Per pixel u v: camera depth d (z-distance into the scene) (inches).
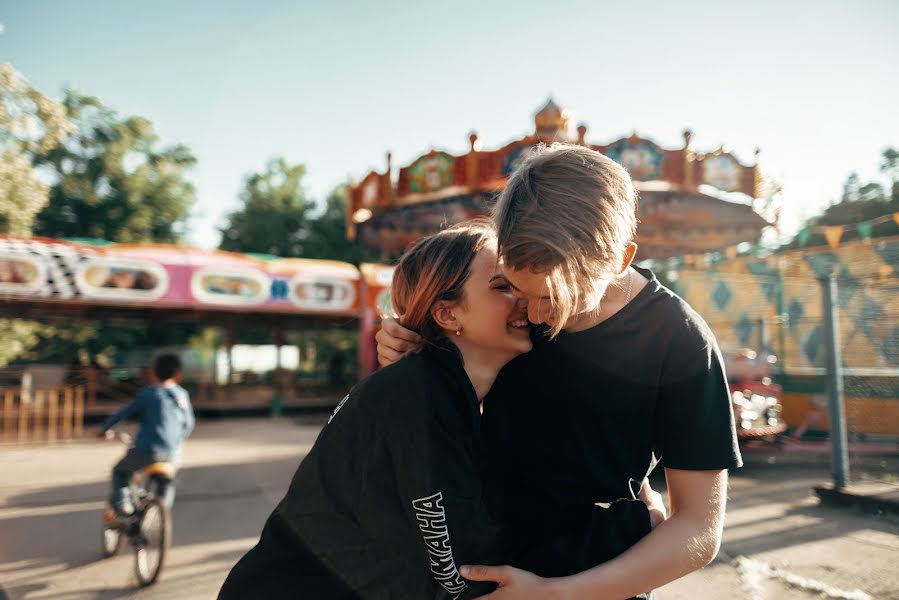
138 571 164.7
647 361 47.6
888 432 349.4
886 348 374.9
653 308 48.3
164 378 182.5
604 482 49.5
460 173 292.0
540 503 50.4
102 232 919.0
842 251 406.3
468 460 46.6
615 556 45.6
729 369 293.1
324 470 48.8
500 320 48.2
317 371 832.3
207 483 277.7
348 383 724.7
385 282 493.4
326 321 620.1
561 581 43.1
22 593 158.1
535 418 51.3
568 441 50.1
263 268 469.4
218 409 586.9
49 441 408.2
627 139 284.8
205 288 451.8
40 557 184.1
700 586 151.5
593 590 42.7
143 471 173.0
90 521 220.7
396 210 345.7
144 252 441.7
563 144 46.1
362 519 47.1
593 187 41.1
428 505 43.6
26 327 697.0
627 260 45.2
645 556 43.9
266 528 52.4
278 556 49.9
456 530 43.9
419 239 53.9
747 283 466.9
